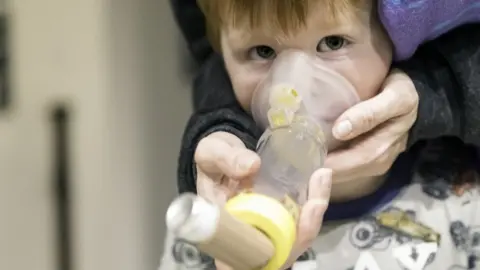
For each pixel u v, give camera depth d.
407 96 0.71
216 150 0.69
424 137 0.76
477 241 0.79
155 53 1.00
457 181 0.81
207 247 0.50
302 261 0.78
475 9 0.72
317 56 0.71
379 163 0.71
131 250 1.04
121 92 1.00
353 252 0.78
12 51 1.07
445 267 0.77
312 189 0.64
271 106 0.68
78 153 1.05
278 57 0.71
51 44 1.04
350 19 0.69
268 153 0.65
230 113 0.78
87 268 1.07
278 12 0.69
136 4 0.98
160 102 1.01
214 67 0.85
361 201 0.79
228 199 0.61
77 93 1.03
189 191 0.81
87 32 1.01
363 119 0.68
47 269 1.12
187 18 0.93
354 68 0.71
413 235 0.78
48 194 1.10
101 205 1.05
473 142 0.77
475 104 0.74
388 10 0.68
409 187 0.80
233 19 0.72
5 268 1.14
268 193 0.63
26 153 1.10
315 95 0.69
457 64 0.74
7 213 1.13
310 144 0.66
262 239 0.54
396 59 0.75
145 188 1.02
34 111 1.08
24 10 1.05
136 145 1.01
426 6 0.69
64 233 1.08
